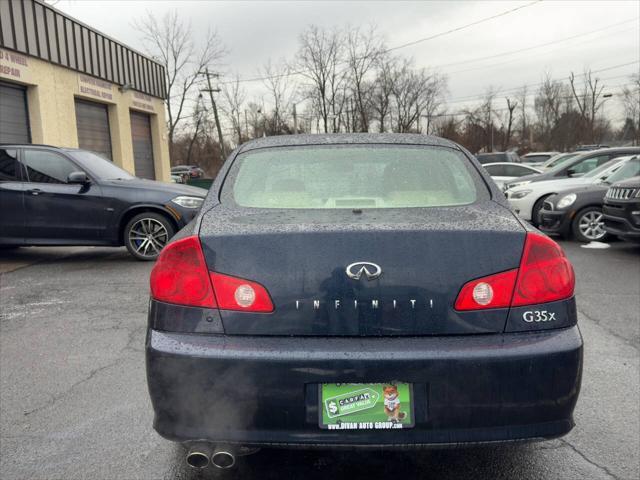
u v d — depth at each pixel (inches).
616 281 249.4
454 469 99.9
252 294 80.8
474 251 81.9
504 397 78.4
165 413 81.6
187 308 82.4
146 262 308.5
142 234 306.3
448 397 77.9
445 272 80.7
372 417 78.4
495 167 654.5
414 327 80.1
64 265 303.4
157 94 904.9
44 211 297.1
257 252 81.8
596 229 364.5
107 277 269.6
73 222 298.4
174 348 80.4
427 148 118.3
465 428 78.6
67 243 300.8
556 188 423.5
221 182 107.5
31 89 569.9
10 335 177.5
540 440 80.5
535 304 82.0
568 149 2662.4
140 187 303.6
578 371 81.3
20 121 562.6
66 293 236.2
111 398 129.8
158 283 84.8
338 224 85.3
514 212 97.9
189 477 97.7
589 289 233.9
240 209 97.9
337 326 80.0
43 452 106.1
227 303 81.3
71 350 163.2
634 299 216.5
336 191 104.0
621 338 169.2
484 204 100.7
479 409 78.2
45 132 584.7
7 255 339.6
